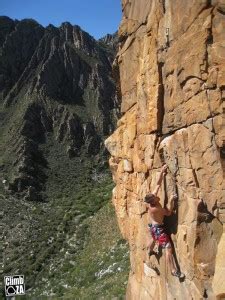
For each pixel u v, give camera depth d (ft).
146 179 28.94
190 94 22.53
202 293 22.31
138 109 29.25
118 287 87.15
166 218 26.27
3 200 211.41
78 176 260.21
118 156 34.40
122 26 32.09
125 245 120.06
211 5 20.88
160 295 26.55
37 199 222.69
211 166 21.77
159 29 25.41
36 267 137.39
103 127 319.68
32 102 317.22
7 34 388.57
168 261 24.88
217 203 21.72
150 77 26.76
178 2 23.17
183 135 23.59
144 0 28.25
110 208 167.53
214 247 22.30
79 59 378.73
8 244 160.97
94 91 355.97
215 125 21.09
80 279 115.44
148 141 27.71
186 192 24.04
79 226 167.32
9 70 360.69
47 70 350.43
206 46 21.02
